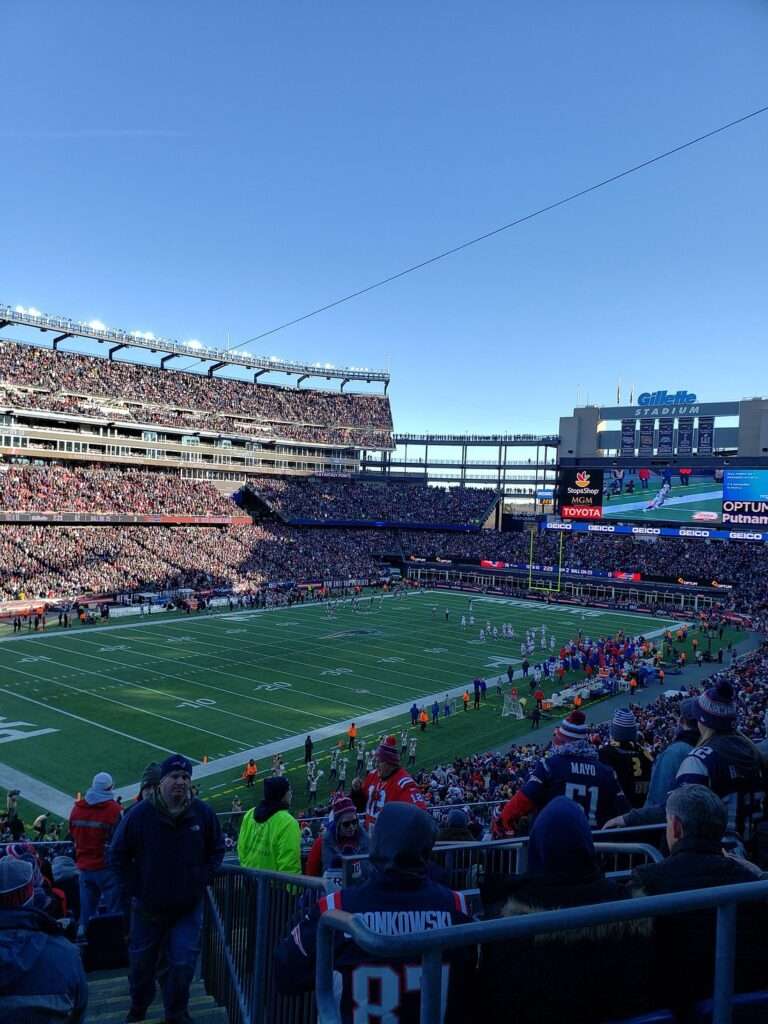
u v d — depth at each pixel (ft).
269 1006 15.43
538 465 330.95
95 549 238.07
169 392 309.22
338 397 374.84
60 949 12.50
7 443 252.42
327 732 112.88
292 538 305.73
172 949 17.65
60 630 180.34
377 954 7.20
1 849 24.99
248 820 21.61
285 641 176.24
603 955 8.90
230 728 112.16
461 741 111.55
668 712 96.63
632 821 18.13
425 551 321.11
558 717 124.98
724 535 259.19
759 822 18.10
